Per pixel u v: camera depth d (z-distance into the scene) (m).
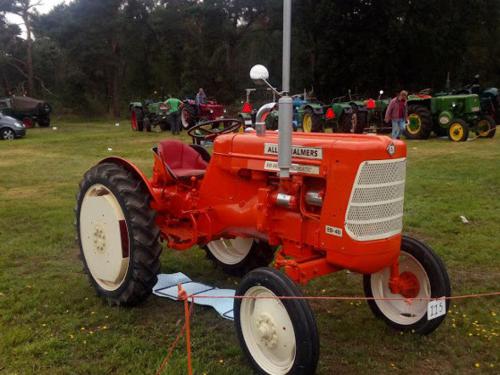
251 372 3.25
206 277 4.95
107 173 4.21
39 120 27.75
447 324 3.88
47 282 4.77
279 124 3.13
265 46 39.47
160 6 40.16
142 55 40.91
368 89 32.72
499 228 6.22
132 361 3.38
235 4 37.31
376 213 3.12
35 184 9.91
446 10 32.06
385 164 3.09
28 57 39.12
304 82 34.91
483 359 3.42
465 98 15.48
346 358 3.42
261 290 3.20
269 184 3.74
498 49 38.44
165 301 4.33
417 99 16.06
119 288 4.12
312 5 32.28
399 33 31.12
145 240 3.97
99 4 37.69
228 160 3.96
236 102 39.16
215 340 3.65
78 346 3.57
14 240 6.07
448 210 7.07
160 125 22.03
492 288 4.56
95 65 39.97
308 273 3.22
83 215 4.38
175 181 4.52
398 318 3.79
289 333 3.07
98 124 32.88
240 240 4.86
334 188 3.15
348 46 32.22
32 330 3.80
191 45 38.94
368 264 3.15
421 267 3.63
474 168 10.34
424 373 3.26
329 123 18.95
